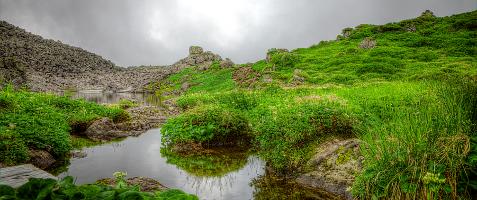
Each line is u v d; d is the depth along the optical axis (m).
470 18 57.62
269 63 50.50
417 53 44.00
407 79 28.30
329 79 34.19
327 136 9.82
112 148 12.78
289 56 49.03
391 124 6.95
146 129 17.55
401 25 62.59
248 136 12.88
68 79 73.38
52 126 12.29
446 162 5.44
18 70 42.47
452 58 39.66
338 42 62.81
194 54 89.00
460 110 5.97
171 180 8.97
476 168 5.39
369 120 10.28
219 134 12.55
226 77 51.69
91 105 19.66
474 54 42.22
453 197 5.18
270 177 9.01
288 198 7.57
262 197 7.66
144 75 84.75
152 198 2.96
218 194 7.93
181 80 65.19
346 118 10.30
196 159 11.01
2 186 2.56
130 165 10.38
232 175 9.37
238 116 13.09
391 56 44.12
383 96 15.56
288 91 24.28
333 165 8.26
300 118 10.05
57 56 89.50
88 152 12.05
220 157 11.18
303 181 8.32
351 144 8.69
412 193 5.45
